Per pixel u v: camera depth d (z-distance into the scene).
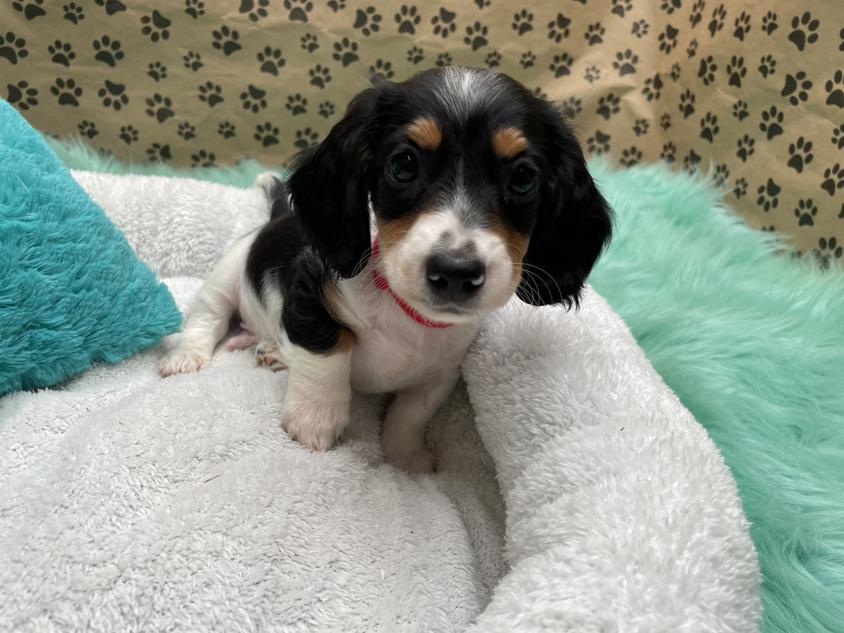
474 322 0.29
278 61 0.55
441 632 0.23
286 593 0.22
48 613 0.20
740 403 0.34
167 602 0.21
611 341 0.31
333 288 0.27
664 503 0.23
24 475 0.25
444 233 0.22
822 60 0.44
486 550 0.29
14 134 0.30
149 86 0.54
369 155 0.26
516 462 0.28
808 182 0.45
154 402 0.27
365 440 0.30
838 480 0.30
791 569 0.27
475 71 0.25
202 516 0.23
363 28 0.55
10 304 0.28
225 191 0.46
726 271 0.43
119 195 0.44
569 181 0.27
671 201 0.49
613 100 0.58
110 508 0.23
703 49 0.53
